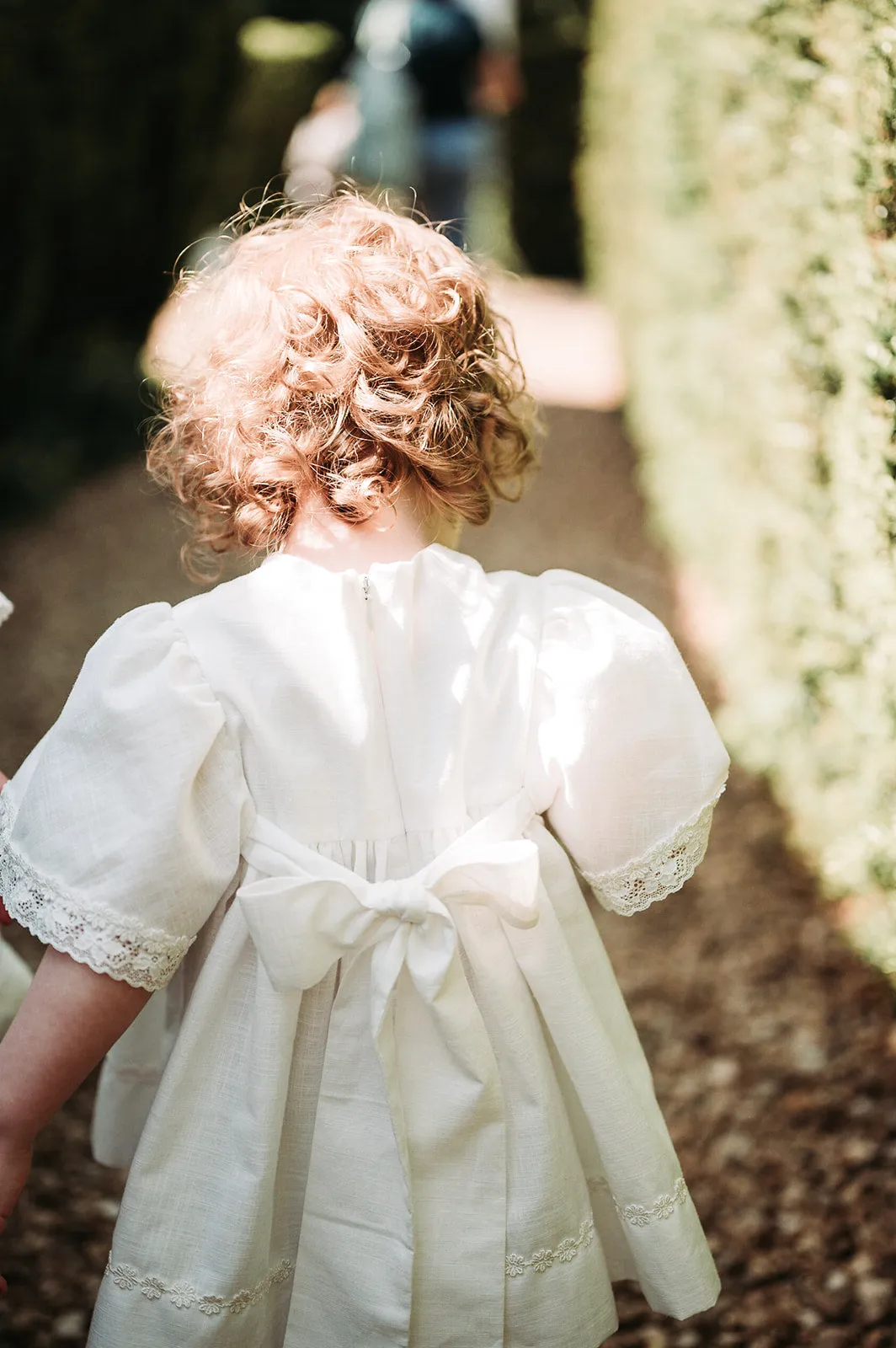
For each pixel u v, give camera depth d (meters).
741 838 3.25
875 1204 2.15
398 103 7.70
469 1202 1.29
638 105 5.89
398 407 1.35
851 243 2.19
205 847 1.24
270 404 1.37
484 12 7.78
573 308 9.84
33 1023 1.23
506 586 1.39
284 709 1.27
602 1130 1.32
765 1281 2.06
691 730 1.33
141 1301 1.27
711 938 2.92
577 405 7.20
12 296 5.81
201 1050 1.28
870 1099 2.37
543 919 1.31
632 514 5.59
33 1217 2.22
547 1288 1.30
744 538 3.31
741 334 3.40
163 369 1.64
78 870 1.20
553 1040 1.34
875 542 2.11
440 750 1.30
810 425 2.61
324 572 1.32
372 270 1.42
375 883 1.28
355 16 12.48
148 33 5.99
